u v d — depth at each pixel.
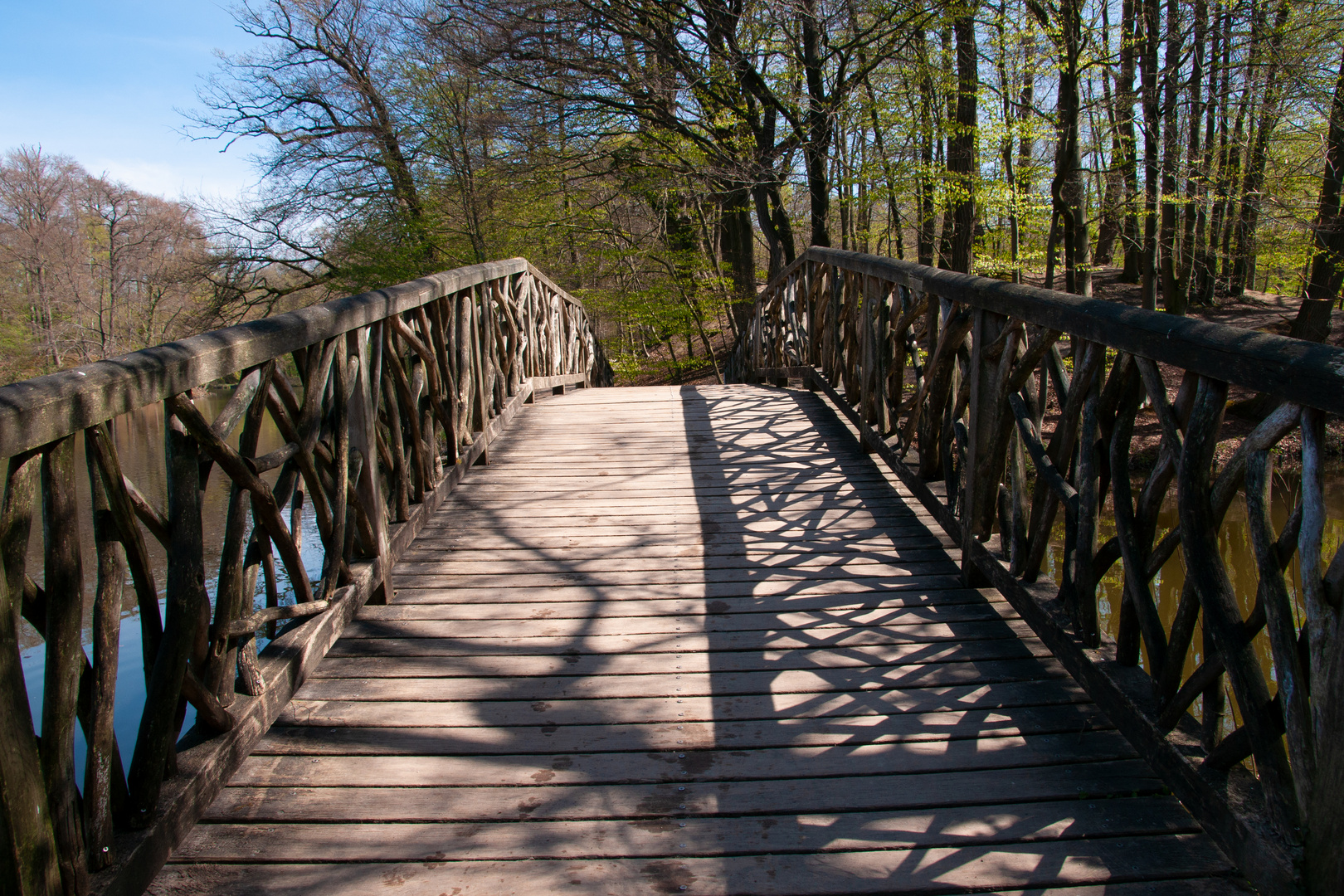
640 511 3.57
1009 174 11.02
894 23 9.71
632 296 15.12
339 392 2.39
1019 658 2.33
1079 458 2.05
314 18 14.20
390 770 1.87
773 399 5.85
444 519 3.51
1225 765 1.58
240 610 1.89
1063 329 2.06
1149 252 10.34
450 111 14.30
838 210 14.31
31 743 1.18
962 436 2.83
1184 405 1.61
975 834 1.66
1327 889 1.26
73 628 1.28
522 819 1.72
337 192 14.88
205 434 1.64
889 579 2.85
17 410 1.13
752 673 2.28
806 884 1.54
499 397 5.09
